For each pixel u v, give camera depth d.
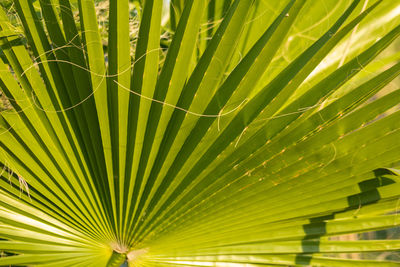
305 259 1.28
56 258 1.21
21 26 1.20
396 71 1.03
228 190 1.19
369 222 1.23
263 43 1.07
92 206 1.21
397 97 1.05
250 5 1.04
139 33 1.10
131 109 1.15
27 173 1.20
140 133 1.16
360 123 1.08
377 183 1.17
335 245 1.27
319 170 1.15
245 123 1.13
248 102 1.11
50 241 1.22
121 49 1.10
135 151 1.17
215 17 1.33
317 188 1.18
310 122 1.10
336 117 1.09
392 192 1.18
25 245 1.19
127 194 1.20
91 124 1.17
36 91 1.15
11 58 1.13
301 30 1.32
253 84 1.10
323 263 1.28
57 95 1.16
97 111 1.15
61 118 1.17
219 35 1.08
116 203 1.21
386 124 1.07
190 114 1.14
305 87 1.32
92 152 1.19
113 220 1.22
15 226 1.20
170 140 1.16
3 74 1.13
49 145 1.18
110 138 1.17
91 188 1.21
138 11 1.44
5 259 1.16
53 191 1.21
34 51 1.14
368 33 1.33
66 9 1.10
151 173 1.19
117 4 1.06
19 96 1.15
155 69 1.12
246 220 1.23
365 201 1.20
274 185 1.18
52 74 1.15
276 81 1.09
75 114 1.17
